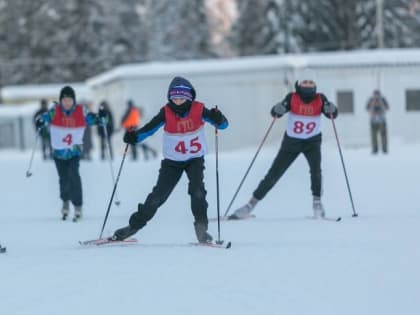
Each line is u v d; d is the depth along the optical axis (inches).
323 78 2748.5
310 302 461.1
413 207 977.5
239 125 2837.1
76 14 5698.8
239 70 2819.9
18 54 5698.8
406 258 593.3
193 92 686.5
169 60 5634.8
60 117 955.3
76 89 4377.5
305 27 4306.1
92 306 454.3
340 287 498.9
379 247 649.0
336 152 2395.4
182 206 1046.4
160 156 2706.7
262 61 2810.0
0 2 5777.6
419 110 2773.1
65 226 892.0
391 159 1918.1
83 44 5689.0
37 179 1566.2
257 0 4549.7
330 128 2738.7
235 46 4849.9
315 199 904.3
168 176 697.0
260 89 2832.2
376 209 970.7
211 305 454.3
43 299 473.7
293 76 2765.7
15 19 5728.3
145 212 696.4
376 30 4097.0
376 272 543.2
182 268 563.5
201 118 687.1
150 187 1334.9
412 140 2760.8
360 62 2738.7
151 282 516.1
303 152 908.6
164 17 5679.1
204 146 695.7
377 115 2219.5
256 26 4520.2
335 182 1353.3
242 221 888.9
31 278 538.3
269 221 880.3
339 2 4338.1
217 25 5861.2
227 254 625.3
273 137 2819.9
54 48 5664.4
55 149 958.4
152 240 745.6
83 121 965.2
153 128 685.9
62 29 5689.0
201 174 693.9
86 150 2324.1
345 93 2753.4
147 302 462.3
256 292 486.3
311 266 567.5
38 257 627.5
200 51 5679.1
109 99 3334.2
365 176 1450.5
